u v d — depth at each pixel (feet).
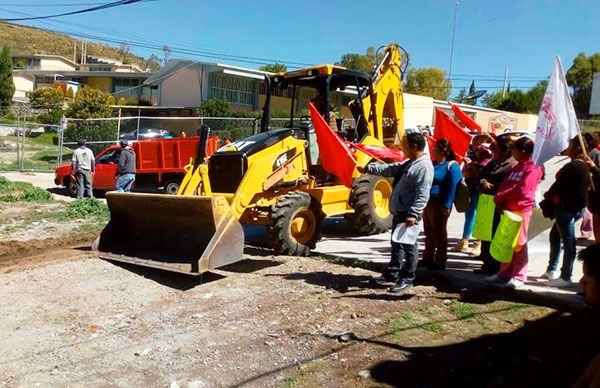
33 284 24.39
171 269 24.29
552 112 18.35
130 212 28.02
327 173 32.07
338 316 19.21
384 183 32.45
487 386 13.80
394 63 37.63
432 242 23.43
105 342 18.40
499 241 19.56
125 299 22.66
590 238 29.94
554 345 16.01
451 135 26.94
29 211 43.34
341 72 32.73
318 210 28.43
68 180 57.16
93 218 40.63
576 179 19.75
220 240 24.00
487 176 22.53
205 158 29.99
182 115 129.49
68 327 20.01
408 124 124.57
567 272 20.63
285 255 27.81
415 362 15.39
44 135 121.80
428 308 19.47
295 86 34.88
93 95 125.18
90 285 24.16
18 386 15.56
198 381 15.20
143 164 54.34
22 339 18.98
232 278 24.66
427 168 20.26
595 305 9.17
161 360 16.79
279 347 17.15
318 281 23.35
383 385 14.26
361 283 22.75
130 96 167.22
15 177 70.90
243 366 16.05
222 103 112.06
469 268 23.88
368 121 34.76
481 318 18.28
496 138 22.77
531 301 19.49
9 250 31.35
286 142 29.86
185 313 20.77
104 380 15.70
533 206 20.45
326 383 14.62
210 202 24.06
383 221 32.22
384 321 18.47
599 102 134.62
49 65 271.28
